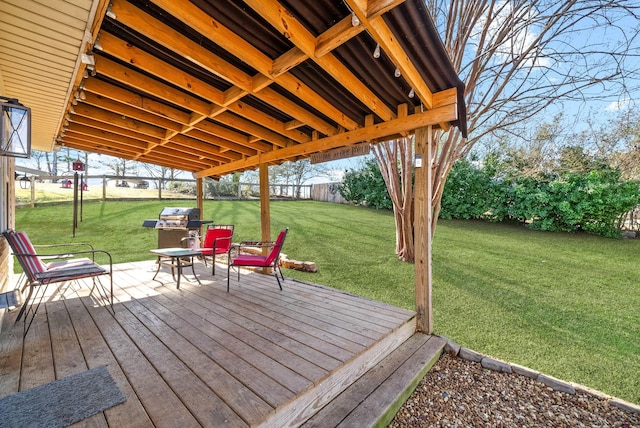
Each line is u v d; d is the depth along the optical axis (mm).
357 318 2934
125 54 2111
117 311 3041
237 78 2383
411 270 5504
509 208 9281
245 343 2338
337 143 3568
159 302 3348
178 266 3928
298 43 1799
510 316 3695
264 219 5027
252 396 1657
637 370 2645
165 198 13320
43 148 5090
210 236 4996
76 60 2104
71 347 2230
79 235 7637
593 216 8070
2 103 2125
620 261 6020
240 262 3857
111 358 2070
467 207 9977
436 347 2805
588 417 2111
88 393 1658
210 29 1778
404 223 6074
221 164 6141
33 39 1836
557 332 3311
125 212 10133
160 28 1877
